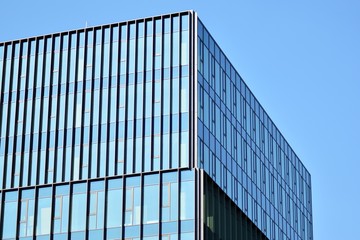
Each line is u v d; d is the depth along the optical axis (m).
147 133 104.19
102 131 105.88
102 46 109.25
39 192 104.56
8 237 103.31
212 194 101.88
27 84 110.56
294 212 138.88
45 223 102.94
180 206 99.38
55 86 109.50
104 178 102.69
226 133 112.31
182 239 97.88
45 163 106.56
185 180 100.31
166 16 108.06
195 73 105.12
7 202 104.94
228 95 114.69
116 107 106.25
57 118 108.06
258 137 125.31
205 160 104.19
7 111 109.94
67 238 101.44
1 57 112.62
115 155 104.31
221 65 113.44
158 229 98.94
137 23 108.81
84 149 105.75
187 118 103.56
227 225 104.62
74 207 102.69
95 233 100.81
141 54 107.44
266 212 125.00
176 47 106.56
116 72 107.62
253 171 121.25
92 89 107.88
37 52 111.69
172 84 105.25
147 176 101.56
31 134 108.31
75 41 110.56
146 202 100.44
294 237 137.12
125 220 100.38
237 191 113.94
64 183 103.94
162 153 102.94
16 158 107.75
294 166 142.12
